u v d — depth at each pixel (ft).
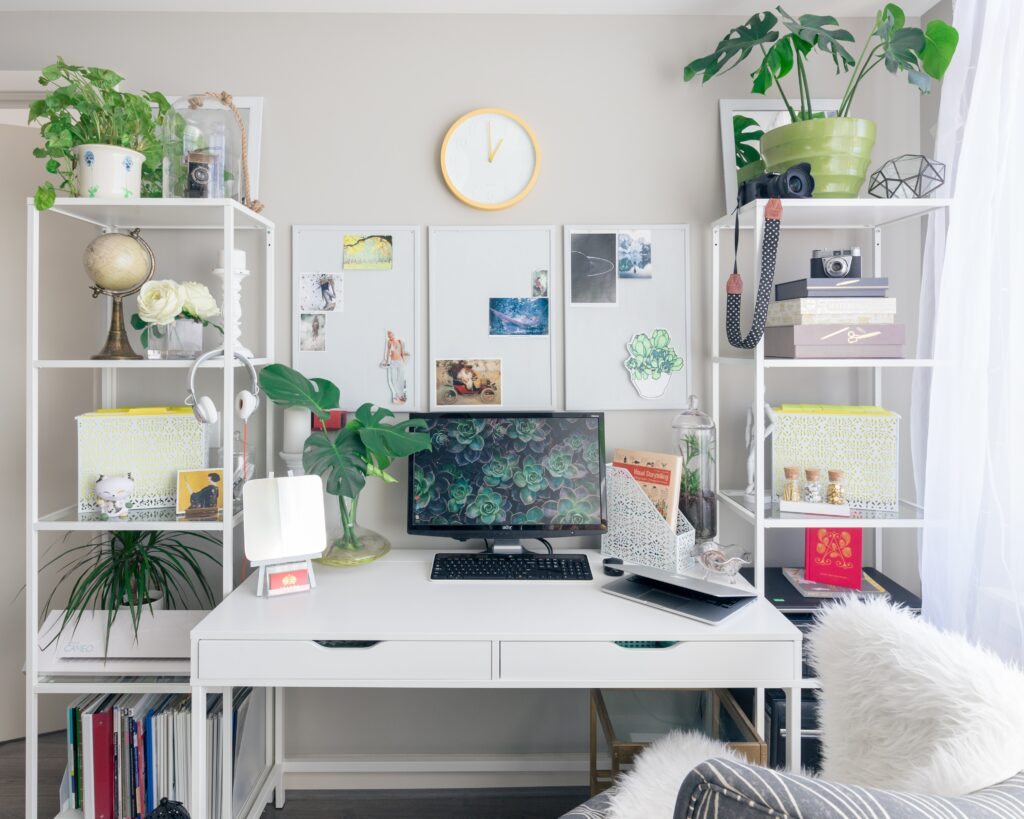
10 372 7.73
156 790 6.05
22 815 6.64
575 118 7.03
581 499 6.54
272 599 5.59
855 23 7.03
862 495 6.27
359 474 5.98
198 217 6.33
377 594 5.71
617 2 6.80
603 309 7.04
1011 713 3.10
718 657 5.00
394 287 7.00
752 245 7.11
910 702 3.43
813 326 5.83
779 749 5.80
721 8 6.90
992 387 5.34
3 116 7.74
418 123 7.00
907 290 7.07
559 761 7.19
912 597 6.34
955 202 5.57
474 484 6.55
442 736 7.24
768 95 7.02
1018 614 5.08
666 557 6.07
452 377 7.02
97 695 6.37
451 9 6.92
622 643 5.63
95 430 6.00
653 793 3.92
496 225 7.03
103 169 5.71
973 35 5.80
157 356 5.99
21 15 6.91
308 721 7.19
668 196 7.06
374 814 6.78
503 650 4.99
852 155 5.97
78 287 7.66
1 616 7.82
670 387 7.06
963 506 5.48
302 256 6.97
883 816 2.27
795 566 7.19
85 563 7.58
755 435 6.15
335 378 7.00
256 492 5.67
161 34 6.94
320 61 6.97
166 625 5.85
